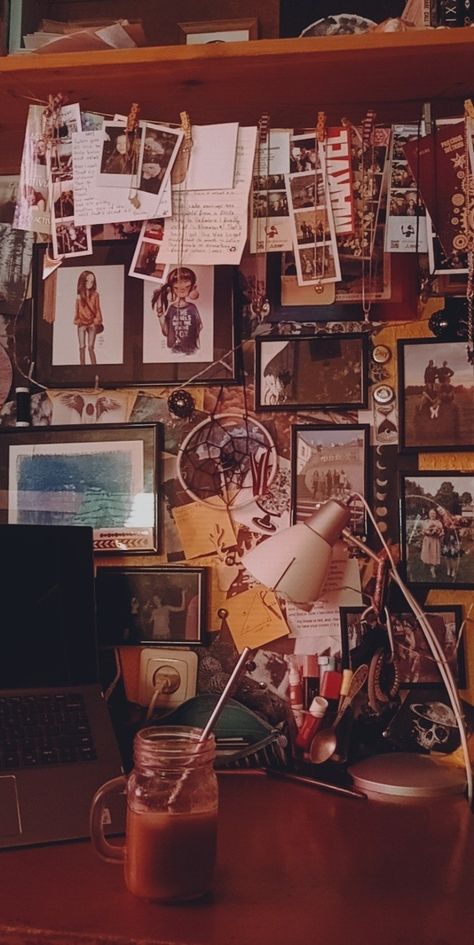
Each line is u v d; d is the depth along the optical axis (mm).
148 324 1349
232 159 1188
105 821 944
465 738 1121
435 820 995
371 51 1099
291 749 1205
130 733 1275
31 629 1157
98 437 1347
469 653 1256
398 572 1270
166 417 1345
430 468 1288
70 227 1229
